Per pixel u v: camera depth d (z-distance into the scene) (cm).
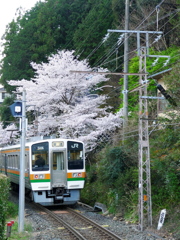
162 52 2186
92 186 2044
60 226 1324
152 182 1469
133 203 1445
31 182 1683
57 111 2345
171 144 1430
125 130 1791
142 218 1257
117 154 1644
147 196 1300
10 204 1611
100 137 2247
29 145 1727
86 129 2198
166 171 1372
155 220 1309
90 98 2314
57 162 1727
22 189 1229
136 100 2262
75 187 1728
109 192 1670
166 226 1227
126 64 1847
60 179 1712
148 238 1118
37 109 2378
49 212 1625
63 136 2155
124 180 1560
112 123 2059
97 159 2123
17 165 2125
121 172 1642
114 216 1538
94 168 2131
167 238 1120
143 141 1323
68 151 1747
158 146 1523
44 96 2188
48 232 1223
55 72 2256
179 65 1356
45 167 1702
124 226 1316
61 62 2269
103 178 1703
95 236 1139
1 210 911
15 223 1354
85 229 1256
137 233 1197
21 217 1205
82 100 2270
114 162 1650
